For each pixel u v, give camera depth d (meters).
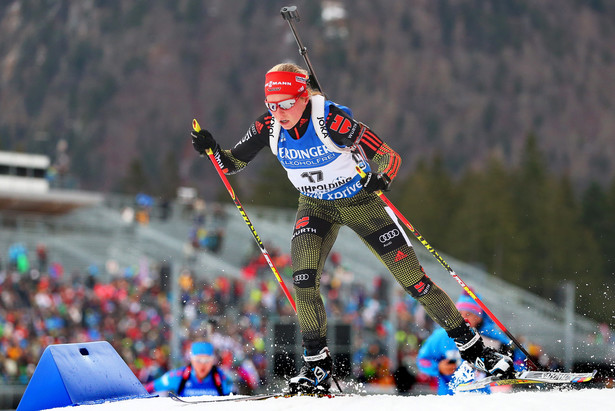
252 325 69.31
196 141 15.62
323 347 15.09
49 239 102.31
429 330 76.88
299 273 15.09
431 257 107.81
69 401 14.96
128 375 17.16
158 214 126.88
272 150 14.88
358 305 77.62
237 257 109.25
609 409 11.80
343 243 111.81
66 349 15.78
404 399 13.62
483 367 15.59
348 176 14.72
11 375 55.88
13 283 69.06
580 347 81.62
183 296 72.44
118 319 67.81
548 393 13.63
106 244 107.81
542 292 98.00
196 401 14.77
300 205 15.87
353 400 13.69
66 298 69.50
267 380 51.22
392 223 15.24
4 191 130.12
